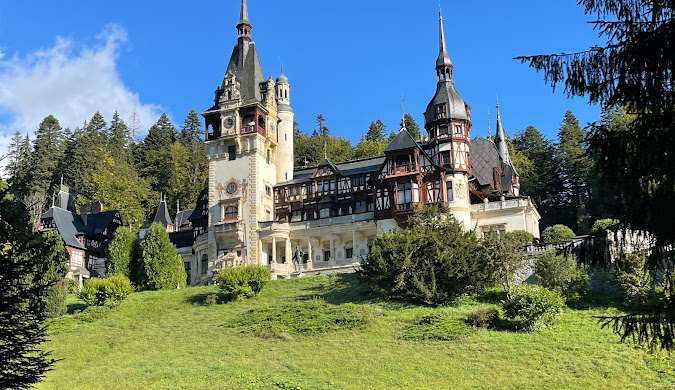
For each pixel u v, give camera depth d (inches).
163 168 4817.9
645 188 552.1
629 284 1694.1
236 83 3144.7
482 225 2699.3
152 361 1628.9
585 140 573.0
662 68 537.0
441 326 1690.5
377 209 2768.2
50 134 4963.1
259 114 3075.8
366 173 2962.6
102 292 2190.0
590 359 1425.9
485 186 2878.9
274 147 3189.0
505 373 1405.0
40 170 4419.3
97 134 5354.3
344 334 1726.1
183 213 3907.5
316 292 2210.9
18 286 831.1
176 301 2241.6
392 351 1578.5
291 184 3078.2
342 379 1419.8
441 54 2933.1
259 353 1633.9
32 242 948.0
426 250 2006.6
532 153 4025.6
